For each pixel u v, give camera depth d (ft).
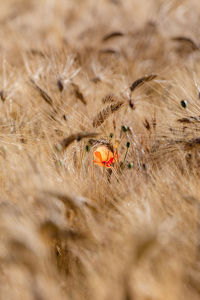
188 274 12.66
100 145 13.55
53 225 12.71
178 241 12.75
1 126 13.92
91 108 14.20
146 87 14.64
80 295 12.76
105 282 12.63
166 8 19.20
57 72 14.67
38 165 13.23
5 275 12.75
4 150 13.64
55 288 12.66
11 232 12.64
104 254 12.75
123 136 13.76
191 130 13.65
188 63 15.60
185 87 14.44
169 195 13.15
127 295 12.44
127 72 15.34
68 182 13.33
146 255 12.53
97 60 15.83
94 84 14.64
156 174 13.44
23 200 12.96
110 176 13.53
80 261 12.94
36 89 14.14
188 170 13.46
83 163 13.64
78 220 13.00
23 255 12.60
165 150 13.58
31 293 12.54
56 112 14.10
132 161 13.67
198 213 12.92
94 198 13.32
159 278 12.59
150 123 13.75
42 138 13.88
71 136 13.15
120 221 12.96
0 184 13.32
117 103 13.71
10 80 14.78
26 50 15.74
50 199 12.88
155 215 12.91
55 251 13.05
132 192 13.15
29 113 14.16
